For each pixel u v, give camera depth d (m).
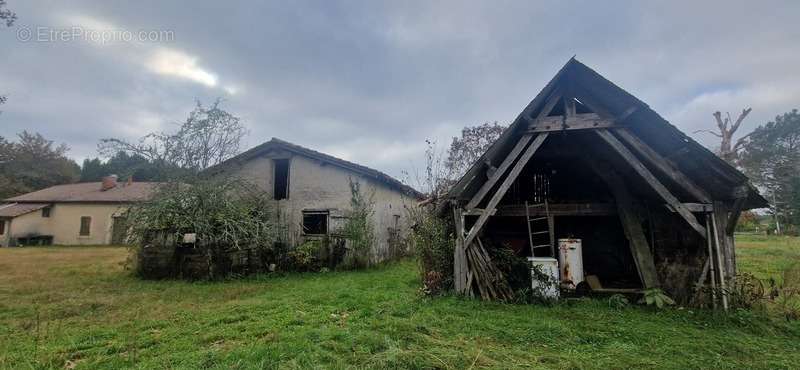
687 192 7.02
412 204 17.55
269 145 14.05
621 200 8.11
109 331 5.06
